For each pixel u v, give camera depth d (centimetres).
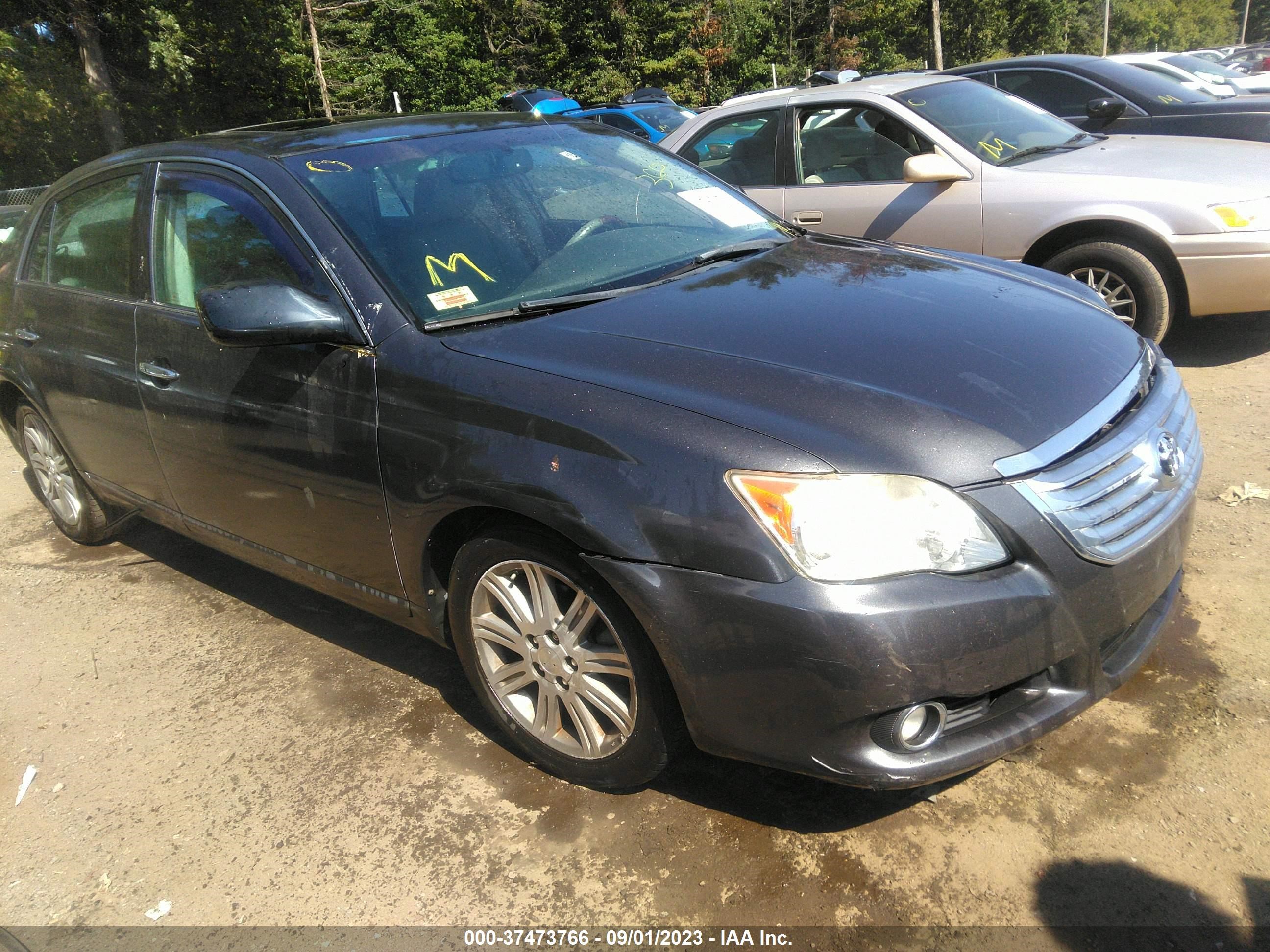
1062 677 219
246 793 273
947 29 4912
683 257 310
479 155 328
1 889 247
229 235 304
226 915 232
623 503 213
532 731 262
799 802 247
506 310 269
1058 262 521
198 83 2497
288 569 315
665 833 242
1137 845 223
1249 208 477
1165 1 7350
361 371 262
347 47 2853
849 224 574
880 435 206
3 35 2161
